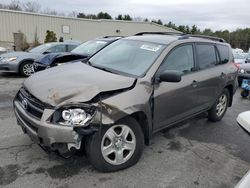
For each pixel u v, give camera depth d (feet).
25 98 10.21
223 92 17.39
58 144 8.99
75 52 25.41
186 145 13.51
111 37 29.07
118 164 10.43
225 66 16.97
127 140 10.63
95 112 9.11
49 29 86.22
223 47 17.35
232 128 16.56
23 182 9.44
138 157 11.02
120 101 9.74
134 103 10.13
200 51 14.76
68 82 10.05
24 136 13.15
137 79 10.80
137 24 106.83
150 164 11.27
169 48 12.57
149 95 10.86
